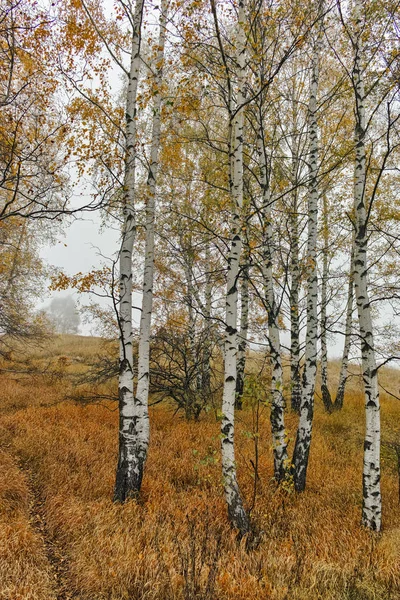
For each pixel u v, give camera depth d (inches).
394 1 237.6
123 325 265.6
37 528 213.2
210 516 229.5
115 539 194.9
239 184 244.8
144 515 229.1
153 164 303.0
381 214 448.8
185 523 221.1
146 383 290.0
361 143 267.3
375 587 173.6
